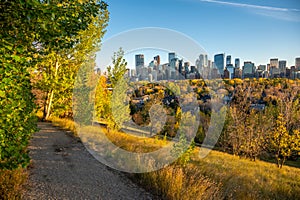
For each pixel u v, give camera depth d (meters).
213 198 4.15
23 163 2.59
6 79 2.17
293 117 14.67
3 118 2.31
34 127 3.08
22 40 2.68
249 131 14.92
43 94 14.01
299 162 14.84
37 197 3.60
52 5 2.42
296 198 6.17
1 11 2.24
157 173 4.89
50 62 11.88
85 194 3.97
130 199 4.00
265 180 7.95
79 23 2.87
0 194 3.24
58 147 7.16
